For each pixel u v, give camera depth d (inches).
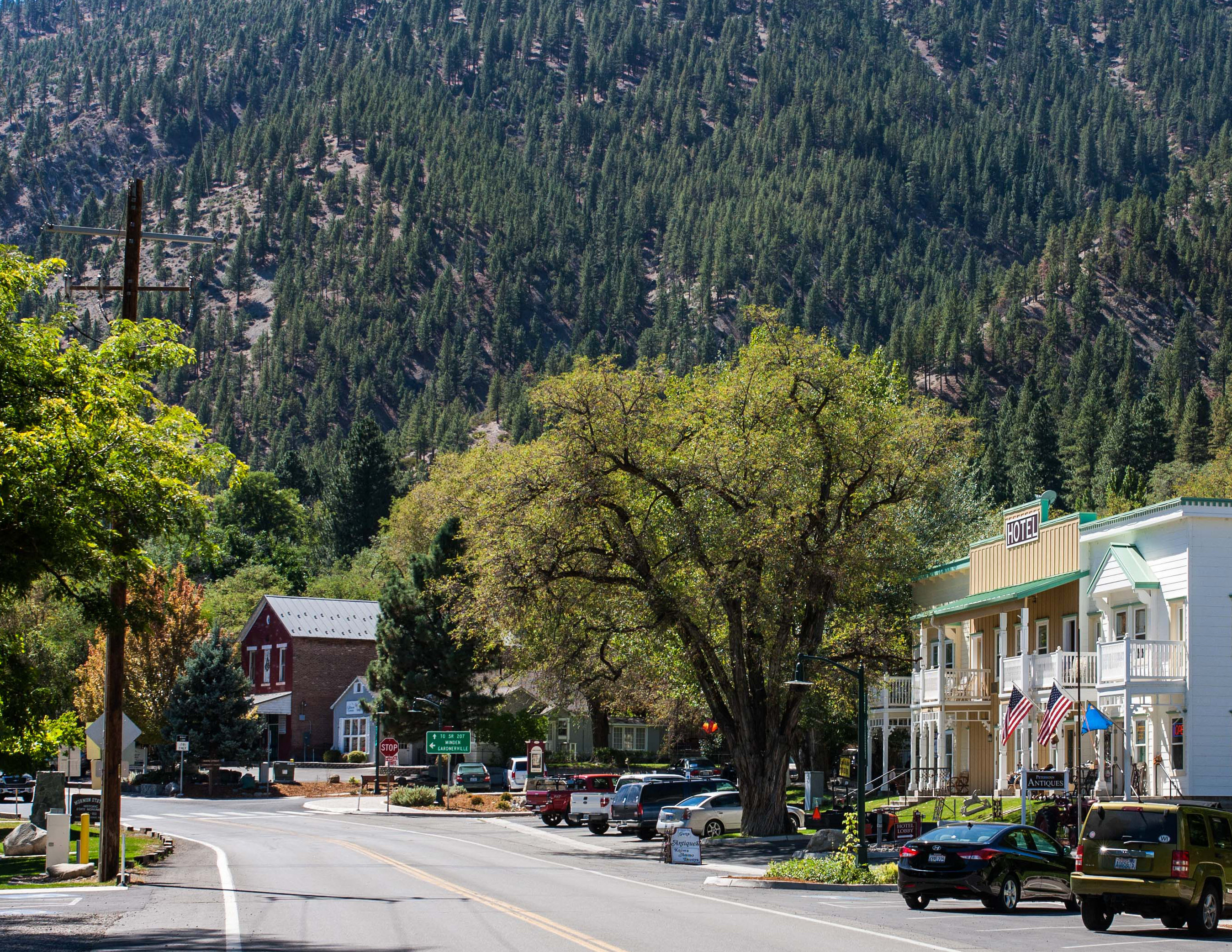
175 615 3228.3
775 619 1756.9
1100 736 1815.9
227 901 1047.6
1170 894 929.5
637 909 1030.4
